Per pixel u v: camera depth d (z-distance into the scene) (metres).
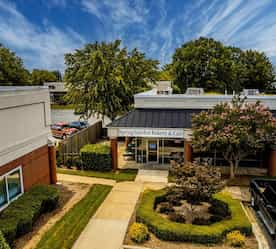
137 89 30.67
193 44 67.88
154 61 33.34
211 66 64.12
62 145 20.67
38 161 14.45
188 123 18.20
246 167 19.17
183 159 19.48
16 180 12.42
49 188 13.12
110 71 29.20
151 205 11.80
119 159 21.75
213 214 11.74
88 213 12.27
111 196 14.49
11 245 9.39
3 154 11.39
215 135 14.88
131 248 9.38
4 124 11.49
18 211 10.55
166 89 34.25
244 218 10.66
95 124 30.42
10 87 14.12
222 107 16.41
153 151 20.56
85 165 19.23
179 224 10.13
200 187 10.92
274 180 13.58
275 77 75.88
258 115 15.19
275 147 16.64
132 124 18.64
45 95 14.97
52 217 11.91
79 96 30.25
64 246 9.67
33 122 13.91
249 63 75.56
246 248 9.32
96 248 9.62
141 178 17.44
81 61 30.50
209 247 9.36
